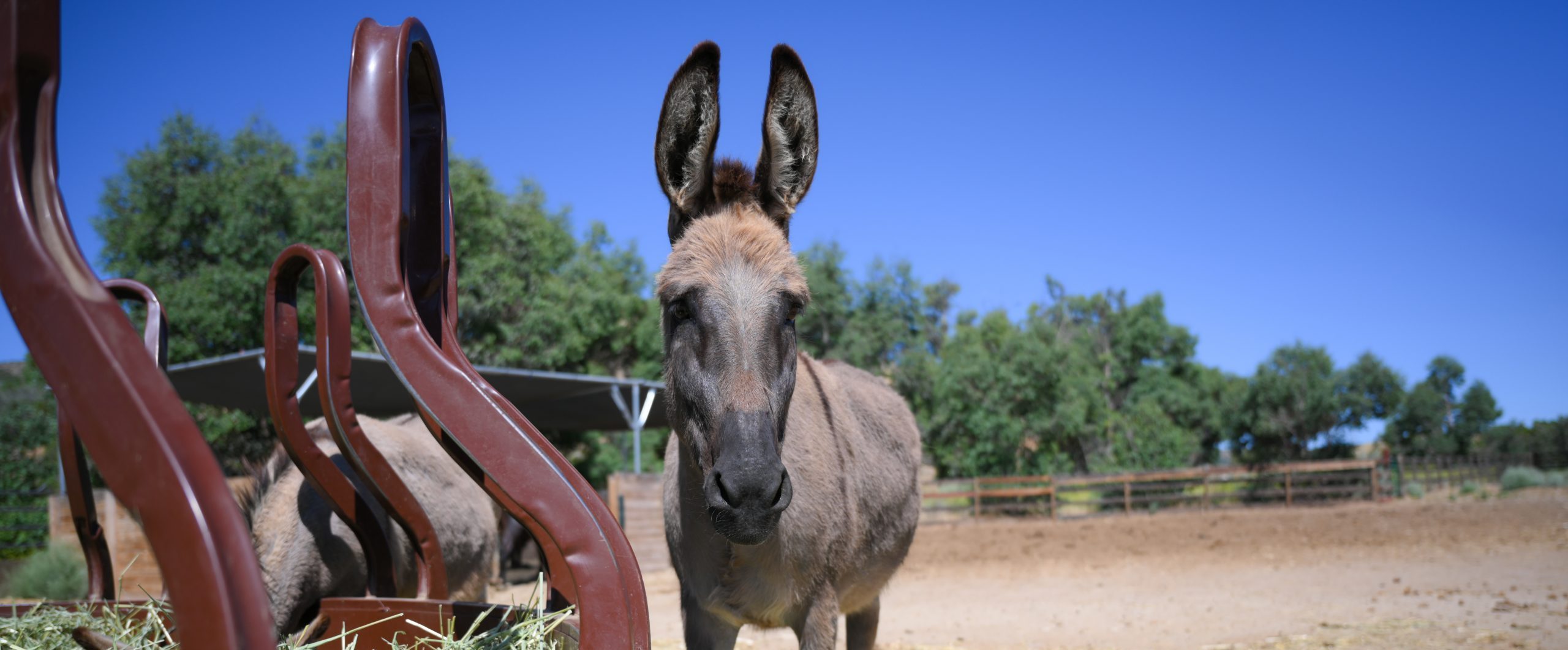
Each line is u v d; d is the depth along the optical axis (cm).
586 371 3136
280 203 2430
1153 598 1062
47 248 111
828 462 319
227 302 2294
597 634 165
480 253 2861
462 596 515
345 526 389
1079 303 5378
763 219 276
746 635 809
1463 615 808
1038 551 1706
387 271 182
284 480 389
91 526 315
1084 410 3356
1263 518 2158
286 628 362
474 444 172
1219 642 741
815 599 311
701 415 249
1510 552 1338
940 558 1656
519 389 1620
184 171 2475
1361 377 3862
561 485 171
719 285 249
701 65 274
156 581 1070
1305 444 3806
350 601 288
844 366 454
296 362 298
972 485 2708
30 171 115
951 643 790
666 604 1128
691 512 295
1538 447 4175
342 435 279
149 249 2398
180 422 104
